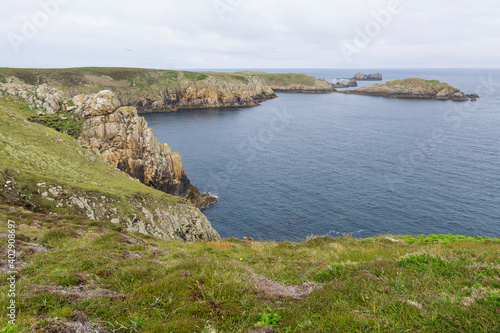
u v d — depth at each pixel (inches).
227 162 3297.2
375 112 6889.8
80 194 1191.6
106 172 1727.4
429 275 301.9
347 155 3476.9
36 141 1556.3
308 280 354.0
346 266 372.5
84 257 406.0
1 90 2637.8
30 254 424.2
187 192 2492.6
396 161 3193.9
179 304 247.3
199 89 7755.9
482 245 644.7
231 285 283.9
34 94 2755.9
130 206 1347.2
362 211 2054.6
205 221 1772.9
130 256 476.7
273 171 2967.5
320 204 2185.0
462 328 179.3
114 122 2539.4
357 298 255.8
